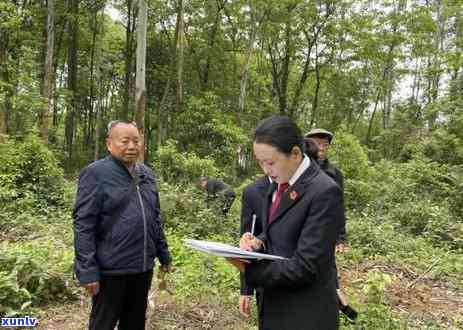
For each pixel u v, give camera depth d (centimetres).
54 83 2564
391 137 2373
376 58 2928
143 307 361
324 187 205
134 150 337
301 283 202
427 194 1286
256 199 244
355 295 539
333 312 211
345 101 3144
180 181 1420
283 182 216
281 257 206
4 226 819
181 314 459
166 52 2844
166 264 380
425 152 1577
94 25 2869
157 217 361
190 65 2764
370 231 882
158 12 2652
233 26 2711
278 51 2994
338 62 2861
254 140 212
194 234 845
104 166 333
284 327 209
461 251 891
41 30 2406
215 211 934
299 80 3359
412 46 3155
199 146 2277
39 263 510
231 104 2742
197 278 541
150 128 2869
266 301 219
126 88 2853
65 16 2489
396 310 525
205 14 2666
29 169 1133
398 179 1306
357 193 1275
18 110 1708
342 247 462
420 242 896
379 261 754
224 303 491
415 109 2461
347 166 1463
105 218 329
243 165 2508
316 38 2800
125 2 2842
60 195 1096
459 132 1563
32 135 1211
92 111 3209
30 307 467
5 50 2056
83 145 3175
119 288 336
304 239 202
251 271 211
